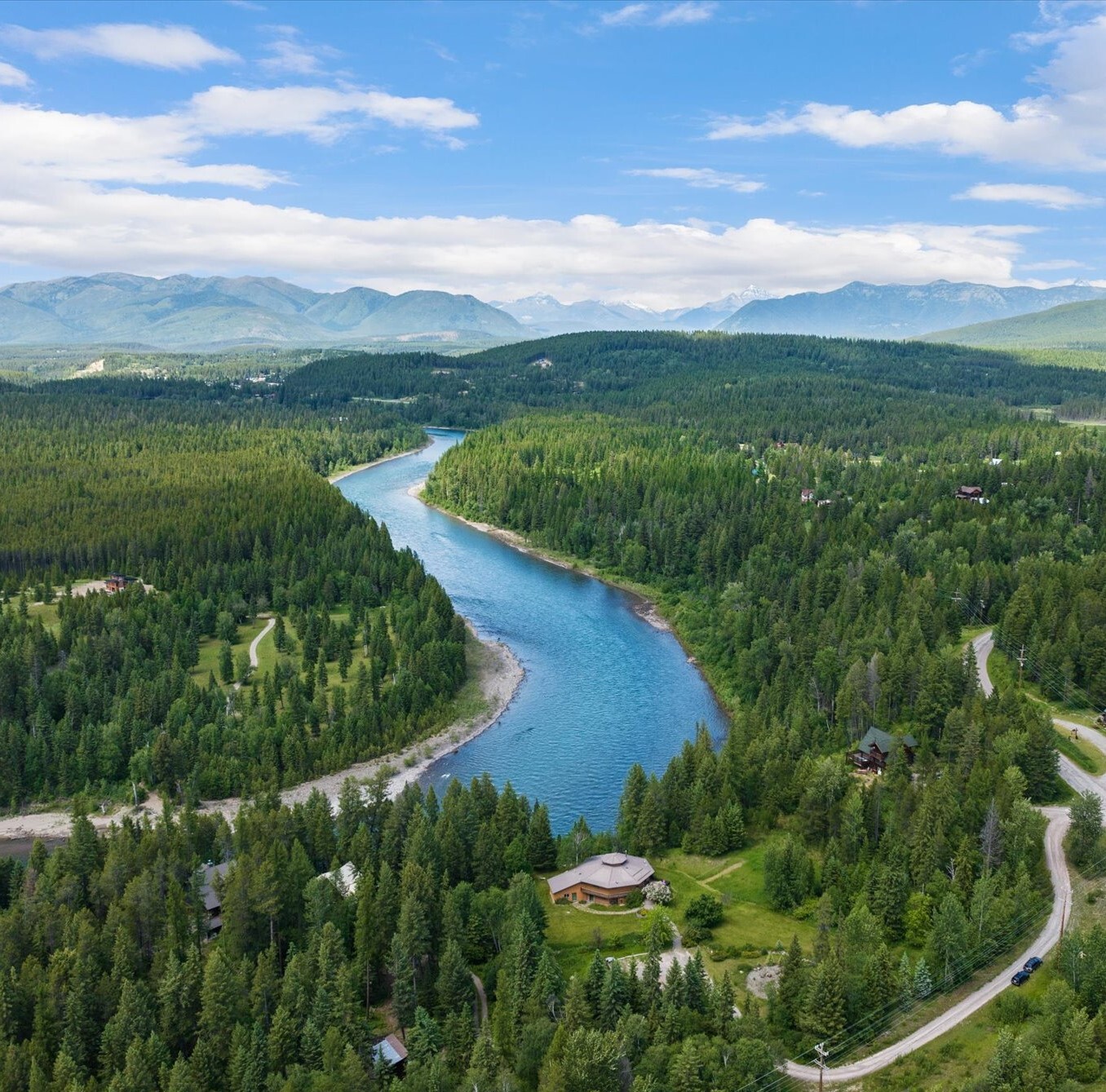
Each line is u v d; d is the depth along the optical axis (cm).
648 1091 9644
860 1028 10725
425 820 14025
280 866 13038
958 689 18000
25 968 11419
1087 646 19000
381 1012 11906
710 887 13962
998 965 11569
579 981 10988
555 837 15500
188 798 16975
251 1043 10656
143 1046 10638
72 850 13375
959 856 12769
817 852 14662
